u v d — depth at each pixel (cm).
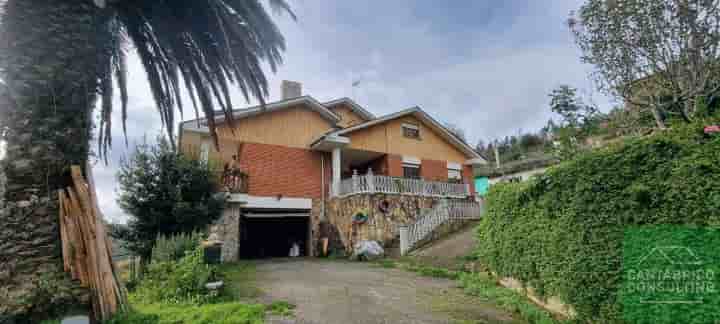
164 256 653
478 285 633
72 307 386
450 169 1864
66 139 422
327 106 1858
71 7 442
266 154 1446
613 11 598
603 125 789
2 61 393
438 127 1842
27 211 386
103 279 418
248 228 1631
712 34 504
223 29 640
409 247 1105
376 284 687
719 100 544
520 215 559
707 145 299
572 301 412
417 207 1414
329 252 1392
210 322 417
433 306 518
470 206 1320
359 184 1332
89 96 455
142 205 878
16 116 394
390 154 1680
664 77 564
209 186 972
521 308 479
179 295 539
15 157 388
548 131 1027
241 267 977
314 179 1529
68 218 407
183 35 664
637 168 352
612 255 362
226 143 1376
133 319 418
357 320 445
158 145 939
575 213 417
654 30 553
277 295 580
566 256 429
